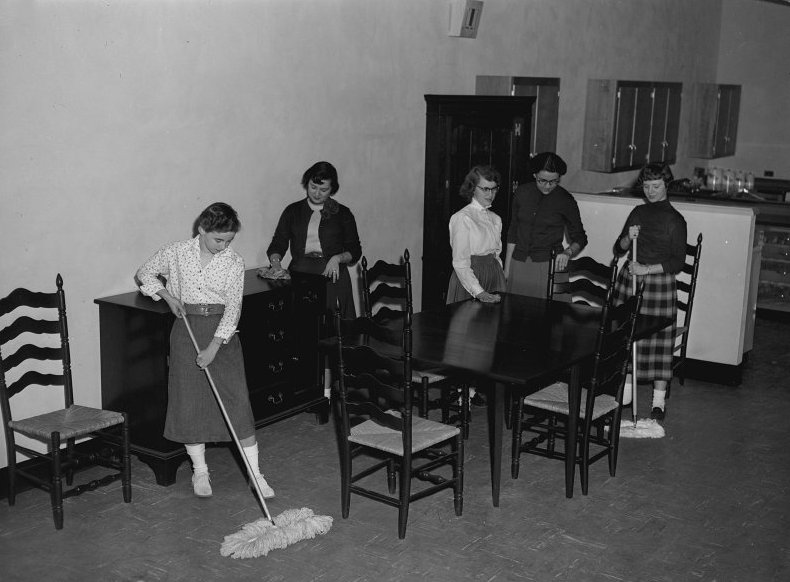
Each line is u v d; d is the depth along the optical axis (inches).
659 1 372.8
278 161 215.0
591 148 335.3
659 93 365.4
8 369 162.7
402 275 195.2
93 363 181.8
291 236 212.2
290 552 150.4
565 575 144.9
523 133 278.7
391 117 245.0
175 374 164.7
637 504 171.3
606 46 339.9
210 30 193.9
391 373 151.9
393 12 240.2
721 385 250.1
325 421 210.2
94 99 173.9
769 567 149.1
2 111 159.9
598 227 263.6
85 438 182.1
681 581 143.9
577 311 196.2
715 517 166.7
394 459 171.3
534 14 296.4
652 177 213.2
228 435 166.6
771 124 425.7
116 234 181.9
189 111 192.4
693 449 200.7
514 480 181.0
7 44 159.0
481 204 208.5
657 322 190.9
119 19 176.1
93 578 141.6
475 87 274.4
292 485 176.7
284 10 210.1
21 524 159.2
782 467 191.6
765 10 417.7
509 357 161.6
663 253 214.7
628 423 210.7
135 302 175.5
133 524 159.5
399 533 155.5
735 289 245.3
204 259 162.6
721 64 435.5
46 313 173.0
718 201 345.7
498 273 214.1
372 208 243.9
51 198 169.6
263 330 192.2
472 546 153.4
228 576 142.7
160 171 188.5
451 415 217.9
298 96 217.2
